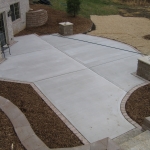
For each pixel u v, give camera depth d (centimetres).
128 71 768
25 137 422
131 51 955
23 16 1245
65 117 523
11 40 1019
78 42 1063
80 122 508
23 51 941
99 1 2186
